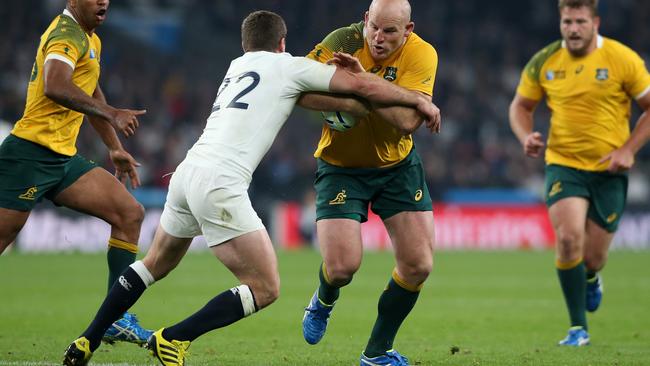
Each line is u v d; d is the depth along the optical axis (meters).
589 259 31.34
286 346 28.03
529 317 36.69
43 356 24.64
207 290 46.28
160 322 33.94
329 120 21.44
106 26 107.81
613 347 28.33
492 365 24.20
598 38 30.69
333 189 22.89
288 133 97.38
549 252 79.50
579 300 29.42
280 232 83.06
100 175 25.52
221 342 28.84
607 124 30.12
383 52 21.70
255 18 21.28
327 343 28.92
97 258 67.56
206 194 19.67
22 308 37.94
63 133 24.81
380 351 22.77
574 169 30.14
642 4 121.50
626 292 46.97
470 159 98.38
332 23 113.75
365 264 65.06
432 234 22.66
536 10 122.44
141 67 102.88
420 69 22.31
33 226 73.50
